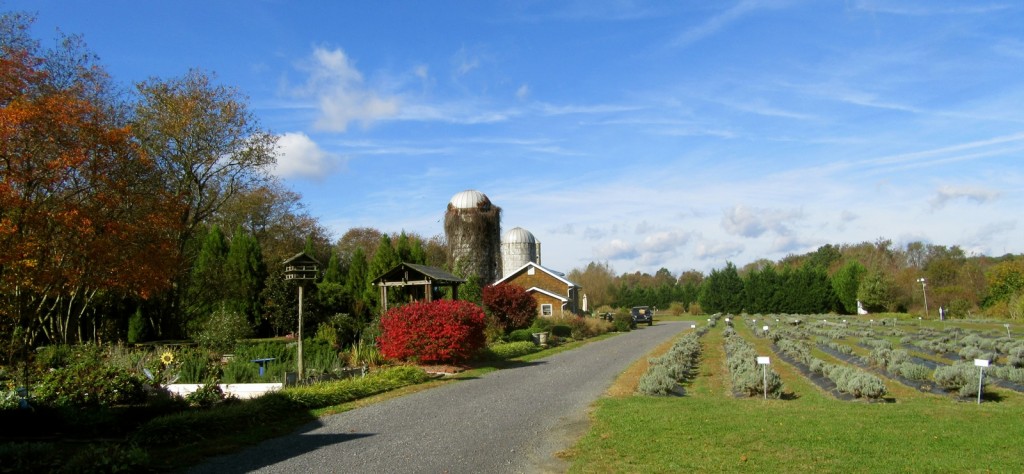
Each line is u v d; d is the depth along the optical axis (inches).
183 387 558.3
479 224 1870.1
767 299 2800.2
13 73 720.3
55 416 409.4
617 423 414.6
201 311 1350.9
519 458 333.7
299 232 2256.4
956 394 551.8
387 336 796.0
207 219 1599.4
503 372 768.3
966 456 315.9
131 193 839.1
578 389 603.8
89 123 757.9
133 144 837.8
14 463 304.7
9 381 511.5
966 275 2514.8
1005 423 401.1
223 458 335.9
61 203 752.3
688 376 722.2
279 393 477.7
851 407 476.4
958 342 1091.9
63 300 1032.2
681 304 3331.7
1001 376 621.9
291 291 1232.2
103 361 658.2
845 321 1895.9
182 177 1232.8
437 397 554.3
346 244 2763.3
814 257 4065.0
